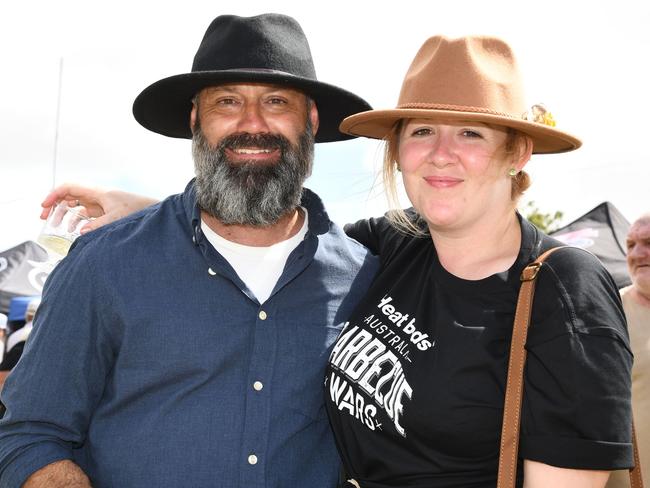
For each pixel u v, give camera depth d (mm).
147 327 2299
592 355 1789
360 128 2387
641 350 3748
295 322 2422
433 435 1970
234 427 2273
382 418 2051
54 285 2344
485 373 1938
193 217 2422
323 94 2645
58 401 2244
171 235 2434
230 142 2494
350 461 2203
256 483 2256
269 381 2332
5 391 2295
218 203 2449
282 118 2541
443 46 2090
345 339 2258
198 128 2582
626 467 1755
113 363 2350
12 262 6508
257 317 2375
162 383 2297
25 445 2197
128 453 2250
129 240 2398
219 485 2240
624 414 1772
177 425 2256
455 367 1950
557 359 1811
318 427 2414
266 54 2516
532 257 2008
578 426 1771
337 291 2510
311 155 2658
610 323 1835
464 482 1959
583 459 1752
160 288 2334
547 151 2248
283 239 2562
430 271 2156
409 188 2146
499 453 1943
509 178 2104
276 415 2322
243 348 2344
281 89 2535
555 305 1868
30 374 2244
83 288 2303
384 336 2143
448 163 2037
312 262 2512
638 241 3922
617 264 5344
